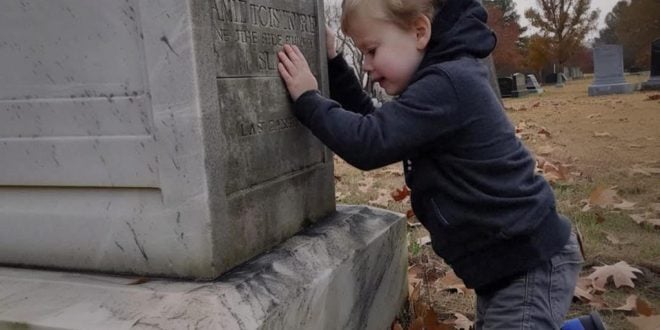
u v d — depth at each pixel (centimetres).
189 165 140
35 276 155
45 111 155
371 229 206
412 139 156
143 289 139
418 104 154
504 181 158
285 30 180
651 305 234
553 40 3956
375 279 199
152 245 148
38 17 151
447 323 224
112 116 148
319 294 158
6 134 161
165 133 141
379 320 203
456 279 261
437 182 164
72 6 147
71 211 157
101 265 155
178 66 137
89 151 152
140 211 148
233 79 152
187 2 134
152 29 138
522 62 4241
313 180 196
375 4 163
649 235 311
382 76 170
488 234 159
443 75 156
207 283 140
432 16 162
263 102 166
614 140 659
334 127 162
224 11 149
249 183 159
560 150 594
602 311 231
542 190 164
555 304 159
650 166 483
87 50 147
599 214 339
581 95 1792
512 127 169
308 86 174
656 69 1570
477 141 158
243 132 156
